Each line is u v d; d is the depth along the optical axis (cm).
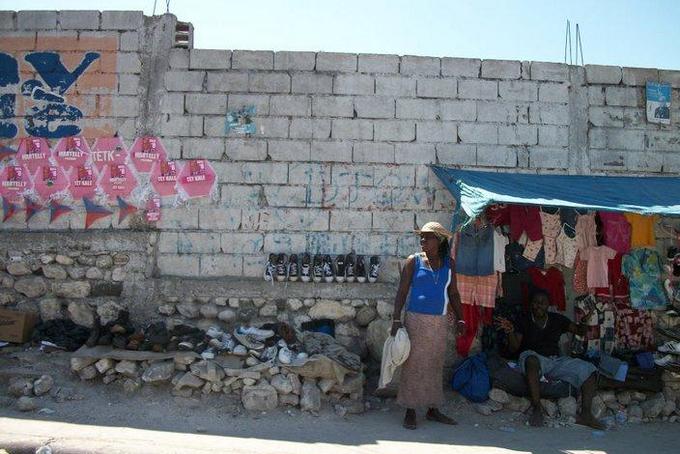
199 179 751
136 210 750
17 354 679
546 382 658
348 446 538
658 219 792
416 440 563
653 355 737
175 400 620
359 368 656
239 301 734
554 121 784
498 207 718
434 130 768
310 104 760
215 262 747
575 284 749
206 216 750
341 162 758
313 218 754
